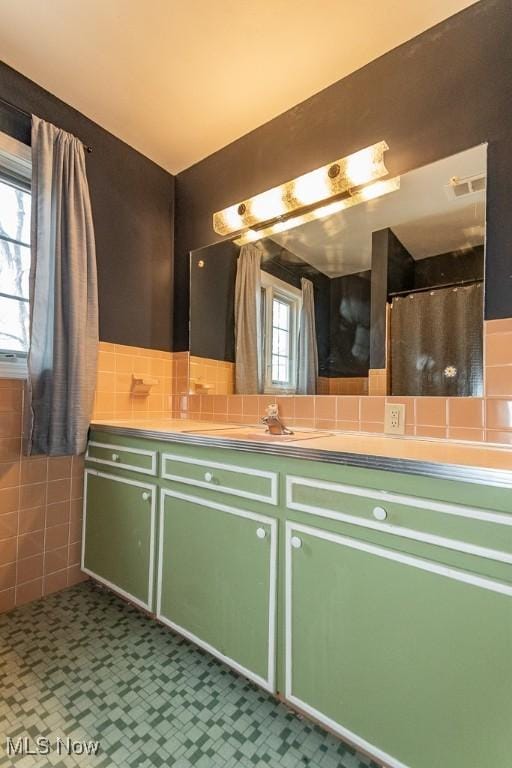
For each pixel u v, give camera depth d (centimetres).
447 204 137
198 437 128
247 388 191
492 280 126
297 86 166
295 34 142
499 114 127
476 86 131
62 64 155
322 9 132
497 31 128
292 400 173
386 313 150
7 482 158
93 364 172
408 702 84
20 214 168
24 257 169
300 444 112
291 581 104
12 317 164
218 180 207
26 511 163
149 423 188
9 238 164
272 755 97
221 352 203
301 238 176
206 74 159
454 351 133
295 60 153
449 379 133
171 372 225
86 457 178
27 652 133
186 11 133
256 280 191
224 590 119
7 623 150
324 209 169
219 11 133
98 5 131
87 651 135
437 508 81
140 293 209
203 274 213
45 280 157
